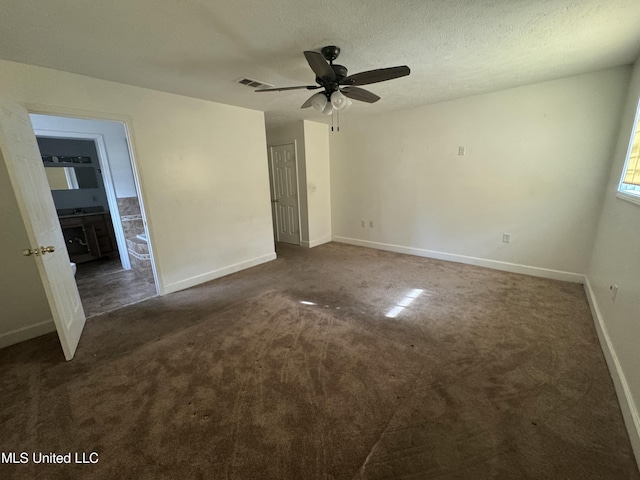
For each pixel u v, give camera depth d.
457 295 2.96
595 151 2.86
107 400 1.67
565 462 1.25
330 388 1.71
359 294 3.06
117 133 3.82
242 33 1.79
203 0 1.43
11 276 2.26
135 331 2.43
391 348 2.09
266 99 3.25
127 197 4.01
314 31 1.79
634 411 1.36
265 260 4.29
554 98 2.98
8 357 2.11
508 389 1.67
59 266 2.21
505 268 3.65
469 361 1.92
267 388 1.73
